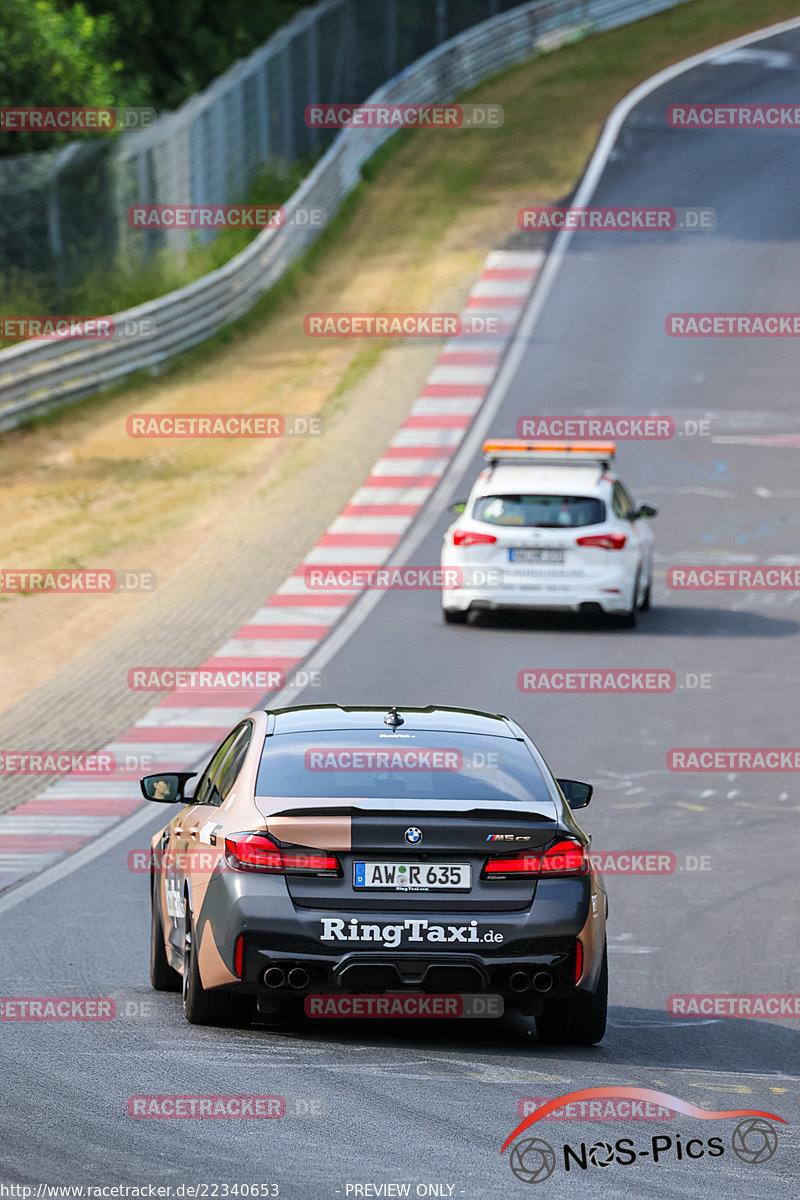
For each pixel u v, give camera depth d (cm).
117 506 9975
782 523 9500
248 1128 2267
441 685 6475
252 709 6203
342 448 11231
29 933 3731
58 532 9381
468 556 7456
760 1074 2805
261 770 2914
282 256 16012
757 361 13362
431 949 2719
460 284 15612
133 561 8800
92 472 10769
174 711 6225
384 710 3203
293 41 19475
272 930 2714
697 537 9250
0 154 15662
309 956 2709
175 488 10388
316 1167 2102
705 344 13775
